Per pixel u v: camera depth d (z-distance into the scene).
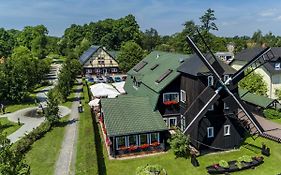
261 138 39.53
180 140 33.91
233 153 35.25
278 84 58.53
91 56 106.12
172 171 30.94
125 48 99.50
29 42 169.50
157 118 36.50
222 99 34.12
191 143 36.75
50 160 32.12
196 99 34.41
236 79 34.66
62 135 40.31
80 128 42.31
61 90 61.38
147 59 55.28
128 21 156.88
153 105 37.91
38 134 39.25
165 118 39.69
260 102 50.41
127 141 34.66
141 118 36.00
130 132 33.94
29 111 54.94
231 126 36.16
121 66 98.19
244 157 31.72
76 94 69.50
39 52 148.75
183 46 116.00
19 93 60.25
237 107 34.38
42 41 163.50
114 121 34.94
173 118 40.03
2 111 54.03
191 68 36.00
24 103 61.47
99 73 107.62
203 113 33.06
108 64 107.88
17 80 60.41
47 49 179.75
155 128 34.94
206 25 115.94
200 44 101.44
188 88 37.06
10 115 52.22
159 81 40.28
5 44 135.88
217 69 34.00
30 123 47.09
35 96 68.50
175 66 41.44
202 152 35.44
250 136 40.19
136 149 34.78
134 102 38.03
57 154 33.75
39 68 82.56
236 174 29.91
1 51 127.81
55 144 36.94
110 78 93.44
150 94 40.41
